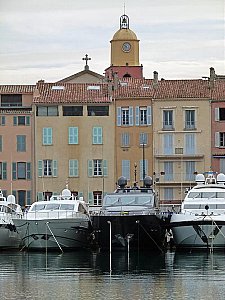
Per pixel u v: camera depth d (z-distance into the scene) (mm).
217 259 100125
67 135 156750
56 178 156375
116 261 99500
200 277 86625
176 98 157500
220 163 156875
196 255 104500
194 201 108562
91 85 161875
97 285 82312
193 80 162375
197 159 156875
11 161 156250
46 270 92125
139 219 105438
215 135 157250
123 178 113500
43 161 156375
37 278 86688
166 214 112562
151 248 108375
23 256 105250
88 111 157500
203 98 157500
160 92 159000
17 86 160750
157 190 155875
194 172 153750
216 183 115875
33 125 156625
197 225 105812
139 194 109188
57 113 157125
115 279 85688
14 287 81750
